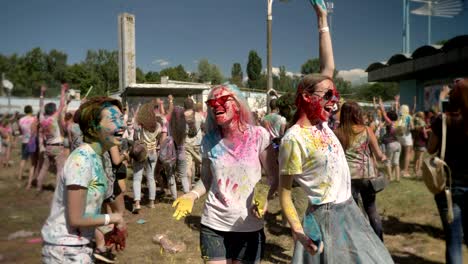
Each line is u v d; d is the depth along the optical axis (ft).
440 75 60.18
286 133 7.85
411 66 59.98
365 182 12.60
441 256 15.07
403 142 31.63
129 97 52.44
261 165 9.05
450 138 10.38
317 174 7.72
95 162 7.86
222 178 8.64
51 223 7.68
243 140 8.71
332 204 7.68
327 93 7.84
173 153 22.13
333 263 7.50
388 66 66.95
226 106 8.44
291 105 15.80
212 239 8.68
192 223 19.43
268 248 15.74
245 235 8.68
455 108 10.28
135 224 19.20
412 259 14.79
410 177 31.04
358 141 12.54
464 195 10.27
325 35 9.55
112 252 14.89
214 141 8.91
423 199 23.72
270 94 22.24
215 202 8.70
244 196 8.60
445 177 10.16
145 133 21.27
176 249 15.48
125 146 18.97
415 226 18.71
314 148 7.65
